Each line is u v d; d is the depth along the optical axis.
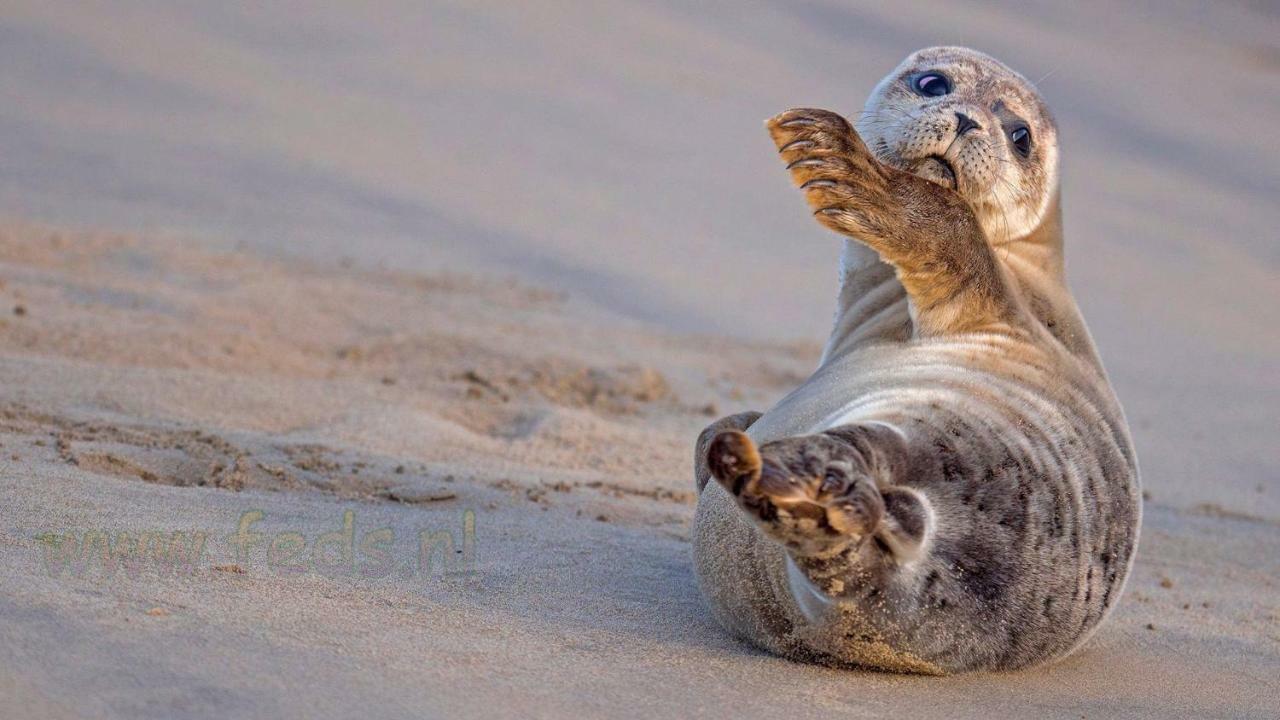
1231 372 45.12
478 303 40.47
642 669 14.70
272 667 13.02
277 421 25.58
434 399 28.95
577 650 15.07
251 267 40.50
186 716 11.80
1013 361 16.88
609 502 22.91
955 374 16.33
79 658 12.62
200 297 35.34
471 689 13.27
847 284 19.27
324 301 37.22
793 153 16.92
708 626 16.72
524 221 53.00
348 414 26.52
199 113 62.41
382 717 12.28
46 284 34.59
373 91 69.81
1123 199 66.06
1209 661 18.14
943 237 17.08
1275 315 52.84
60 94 62.28
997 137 18.89
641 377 33.56
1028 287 18.80
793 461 12.62
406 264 45.09
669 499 24.09
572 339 37.47
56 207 46.12
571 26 85.62
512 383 31.55
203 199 49.94
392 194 54.12
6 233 40.12
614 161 63.50
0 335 28.92
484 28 83.44
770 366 38.34
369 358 32.38
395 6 85.69
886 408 15.41
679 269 49.66
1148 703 15.90
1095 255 57.94
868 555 13.68
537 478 23.92
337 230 48.41
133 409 24.58
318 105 66.38
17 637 12.85
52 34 71.69
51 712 11.55
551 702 13.26
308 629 14.37
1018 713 14.87
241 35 76.75
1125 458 16.84
